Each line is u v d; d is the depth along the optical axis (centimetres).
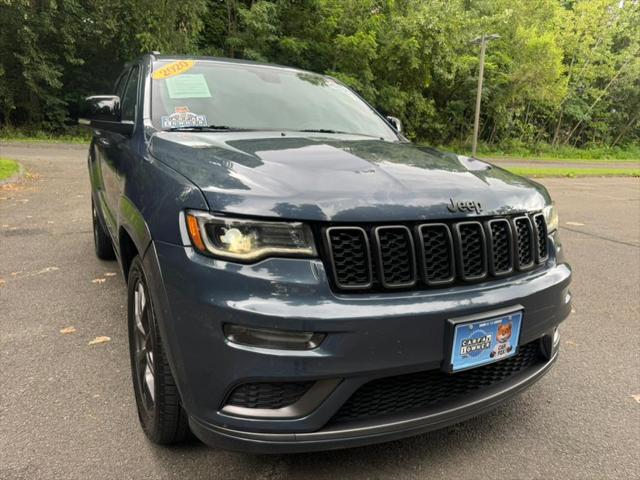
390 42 2423
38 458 212
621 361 326
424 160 244
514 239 213
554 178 1678
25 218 661
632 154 4097
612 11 3741
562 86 3155
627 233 743
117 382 276
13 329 336
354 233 180
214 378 173
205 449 222
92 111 289
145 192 216
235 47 2278
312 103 343
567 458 226
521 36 2992
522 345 216
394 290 185
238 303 168
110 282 429
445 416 194
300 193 181
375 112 377
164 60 338
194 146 234
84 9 1900
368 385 186
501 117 3234
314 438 176
